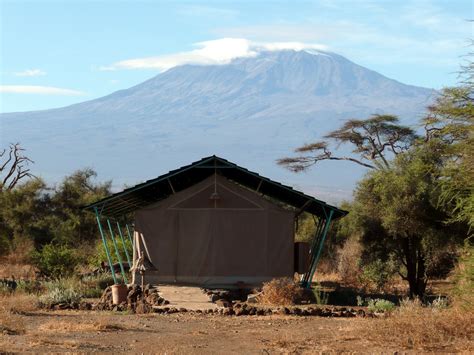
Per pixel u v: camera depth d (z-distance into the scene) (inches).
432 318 599.8
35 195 2273.6
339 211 1123.9
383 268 1186.6
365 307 890.1
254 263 1120.2
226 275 1116.5
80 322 700.0
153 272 1119.0
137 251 1133.7
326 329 665.0
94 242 1875.0
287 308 812.0
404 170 1136.8
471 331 575.8
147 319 756.0
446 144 584.1
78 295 936.9
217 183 1130.7
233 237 1124.5
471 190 591.8
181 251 1123.3
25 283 1125.7
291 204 1283.2
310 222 1673.2
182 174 1167.0
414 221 1087.6
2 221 2049.7
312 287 1164.5
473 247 623.2
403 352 523.5
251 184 1238.3
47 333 625.9
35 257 1309.1
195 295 986.7
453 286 642.8
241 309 812.6
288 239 1129.4
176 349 541.6
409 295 1149.7
